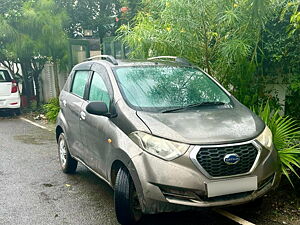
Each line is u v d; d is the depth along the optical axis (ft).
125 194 11.80
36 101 45.78
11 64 46.47
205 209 10.87
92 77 15.98
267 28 20.08
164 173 10.67
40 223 13.07
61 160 19.24
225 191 10.77
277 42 19.95
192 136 11.05
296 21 16.83
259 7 16.99
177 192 10.65
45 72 46.98
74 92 17.74
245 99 18.51
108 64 15.29
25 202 15.06
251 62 18.76
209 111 13.03
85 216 13.60
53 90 45.73
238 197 11.15
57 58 39.09
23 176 18.57
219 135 11.17
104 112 13.01
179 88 14.42
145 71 15.06
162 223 12.64
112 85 13.96
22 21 36.52
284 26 19.74
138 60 16.35
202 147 10.75
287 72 20.90
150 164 10.89
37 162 21.21
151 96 13.65
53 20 36.83
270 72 21.52
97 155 13.99
